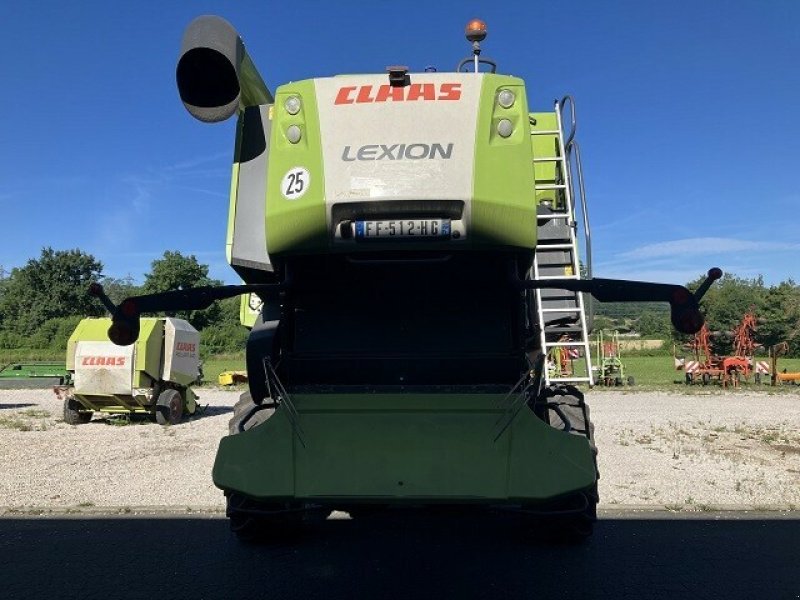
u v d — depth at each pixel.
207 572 5.98
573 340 7.00
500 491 5.00
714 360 30.36
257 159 5.82
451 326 5.45
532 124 7.44
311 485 5.10
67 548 6.70
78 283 80.25
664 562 6.20
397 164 5.02
